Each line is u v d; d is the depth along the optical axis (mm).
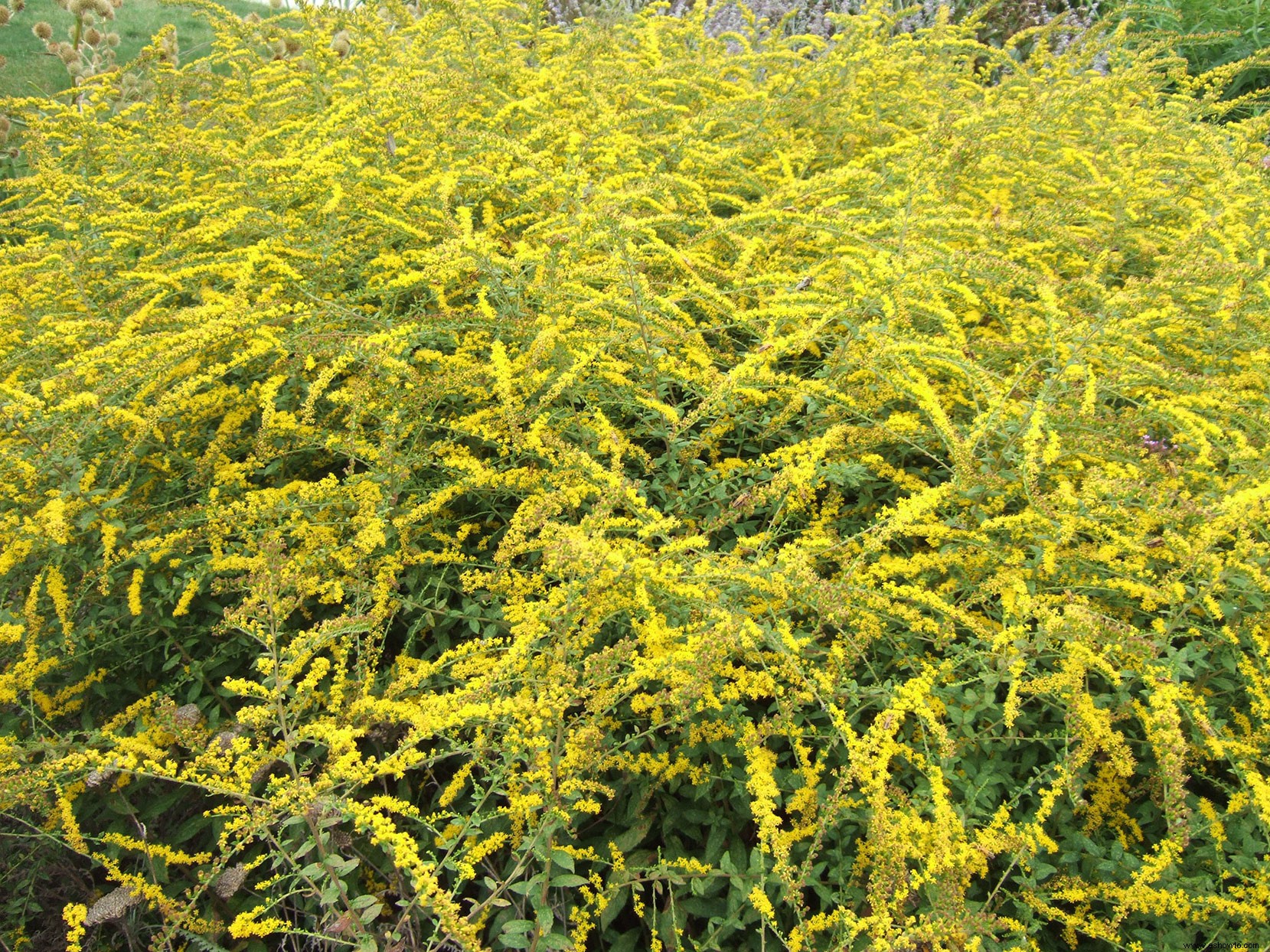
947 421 1239
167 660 1362
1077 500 1195
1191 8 3562
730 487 1394
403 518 1291
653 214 1687
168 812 1380
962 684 1216
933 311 1387
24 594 1412
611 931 1188
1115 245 1783
